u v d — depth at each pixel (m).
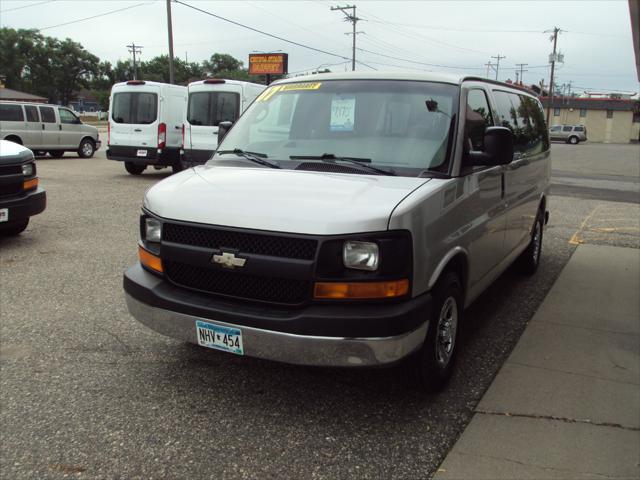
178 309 3.24
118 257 6.75
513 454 3.00
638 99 75.69
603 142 69.56
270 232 2.99
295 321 2.94
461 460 2.95
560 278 6.33
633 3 7.17
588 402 3.56
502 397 3.61
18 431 3.16
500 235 4.62
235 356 4.13
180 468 2.87
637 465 2.91
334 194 3.18
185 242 3.26
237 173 3.70
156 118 14.33
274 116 4.28
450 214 3.46
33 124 18.98
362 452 3.01
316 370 3.93
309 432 3.19
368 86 4.14
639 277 6.39
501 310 5.27
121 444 3.05
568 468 2.88
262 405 3.47
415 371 3.43
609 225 9.77
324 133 3.99
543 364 4.10
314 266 2.92
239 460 2.93
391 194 3.18
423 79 4.09
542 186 6.27
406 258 3.01
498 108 4.71
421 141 3.73
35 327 4.60
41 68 88.44
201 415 3.35
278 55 30.17
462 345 4.46
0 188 6.99
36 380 3.73
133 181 14.02
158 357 4.10
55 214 9.37
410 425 3.28
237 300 3.17
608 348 4.40
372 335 2.91
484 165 3.80
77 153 22.58
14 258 6.63
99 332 4.52
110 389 3.63
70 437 3.11
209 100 13.59
